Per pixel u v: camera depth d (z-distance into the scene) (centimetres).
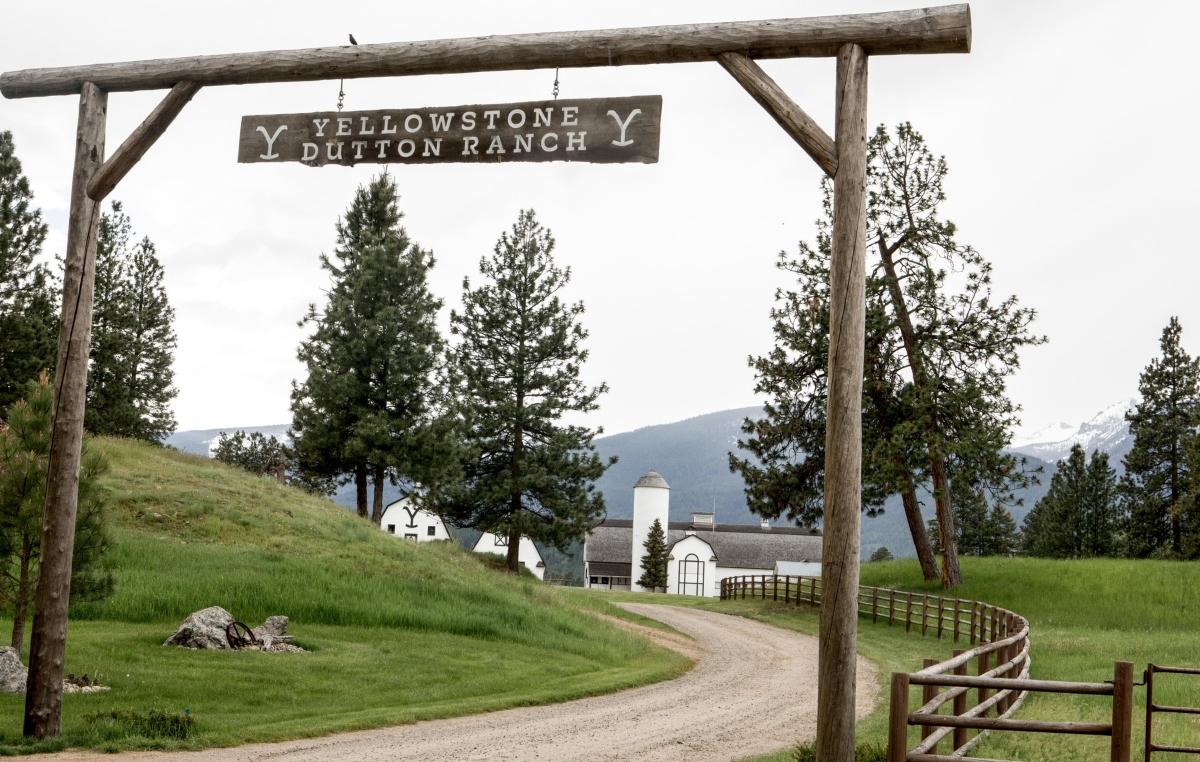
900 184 4547
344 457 5031
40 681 1149
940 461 4356
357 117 1080
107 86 1188
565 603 3666
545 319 5725
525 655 2497
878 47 908
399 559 3441
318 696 1705
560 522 5528
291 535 3428
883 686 2227
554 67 1019
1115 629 3381
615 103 1007
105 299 6059
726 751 1375
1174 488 6962
